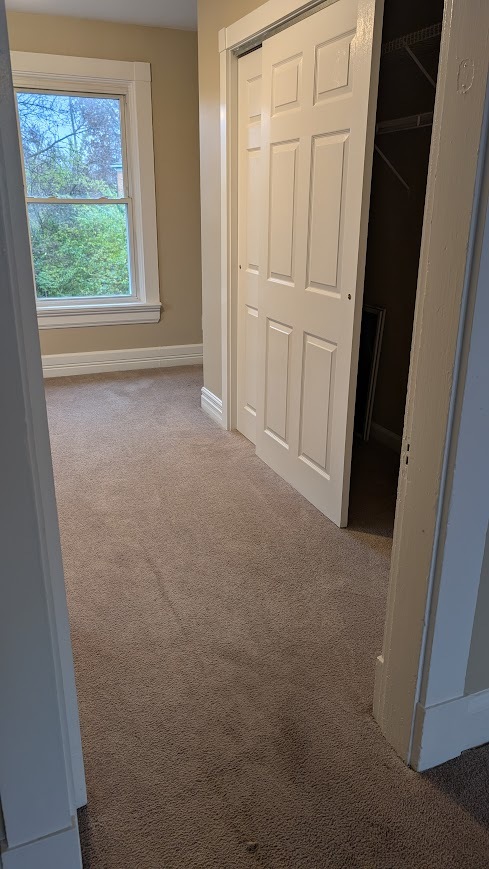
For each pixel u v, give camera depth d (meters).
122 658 1.84
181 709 1.66
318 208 2.42
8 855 1.14
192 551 2.43
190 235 4.94
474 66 1.05
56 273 4.71
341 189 2.26
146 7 3.95
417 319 1.28
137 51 4.39
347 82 2.15
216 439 3.58
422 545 1.33
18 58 4.11
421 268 1.25
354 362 2.34
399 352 3.30
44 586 1.02
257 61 2.87
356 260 2.21
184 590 2.18
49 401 4.22
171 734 1.57
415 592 1.37
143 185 4.66
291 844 1.30
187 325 5.16
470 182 1.09
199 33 3.42
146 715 1.63
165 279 4.96
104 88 4.43
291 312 2.74
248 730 1.59
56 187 4.53
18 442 0.93
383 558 2.38
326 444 2.61
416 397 1.29
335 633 1.96
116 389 4.51
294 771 1.47
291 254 2.67
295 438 2.87
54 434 3.63
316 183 2.41
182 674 1.78
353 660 1.84
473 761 1.51
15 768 1.09
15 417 0.92
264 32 2.68
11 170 0.90
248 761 1.50
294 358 2.77
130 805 1.38
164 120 4.59
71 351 4.85
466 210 1.11
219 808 1.38
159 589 2.19
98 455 3.34
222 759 1.50
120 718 1.62
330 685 1.75
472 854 1.28
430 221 1.20
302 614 2.05
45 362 4.77
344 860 1.27
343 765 1.49
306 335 2.65
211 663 1.83
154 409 4.09
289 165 2.59
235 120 3.15
